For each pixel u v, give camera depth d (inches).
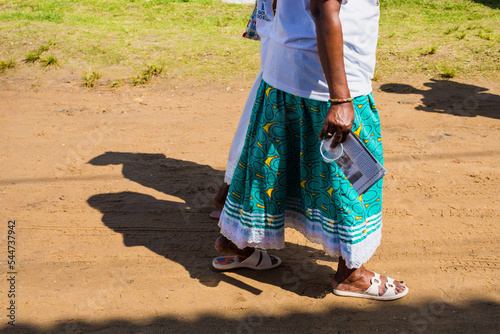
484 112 202.4
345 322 92.8
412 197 139.3
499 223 125.6
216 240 113.7
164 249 117.3
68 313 95.7
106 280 105.8
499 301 97.3
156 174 154.5
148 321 93.6
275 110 87.6
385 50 273.4
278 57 85.7
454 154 165.2
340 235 88.4
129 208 135.0
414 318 93.4
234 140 110.2
